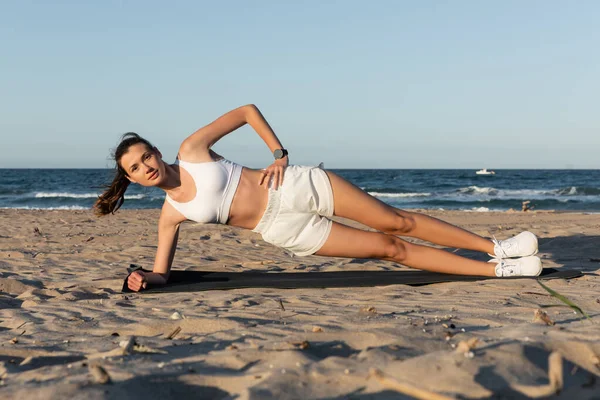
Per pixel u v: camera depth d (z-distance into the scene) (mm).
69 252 7305
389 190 33938
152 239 8938
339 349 2523
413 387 1755
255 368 2219
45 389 1955
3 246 8117
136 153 3918
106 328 3281
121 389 1966
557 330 2639
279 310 3619
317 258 6645
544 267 5477
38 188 37438
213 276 4910
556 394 1818
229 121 4293
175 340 2869
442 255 4609
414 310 3529
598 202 24719
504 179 50938
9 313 3783
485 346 2273
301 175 4172
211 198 4098
